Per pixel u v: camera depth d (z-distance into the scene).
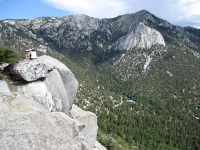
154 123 108.31
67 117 14.62
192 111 132.88
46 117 12.43
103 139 41.62
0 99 12.15
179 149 84.25
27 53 18.83
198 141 91.12
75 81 22.55
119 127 97.38
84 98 136.00
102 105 131.75
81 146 13.43
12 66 15.98
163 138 93.19
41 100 15.45
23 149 9.55
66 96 20.41
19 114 11.38
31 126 10.91
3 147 9.18
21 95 14.01
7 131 9.92
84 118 25.61
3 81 14.23
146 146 82.38
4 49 16.09
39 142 10.38
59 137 11.61
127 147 68.44
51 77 18.52
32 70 15.73
